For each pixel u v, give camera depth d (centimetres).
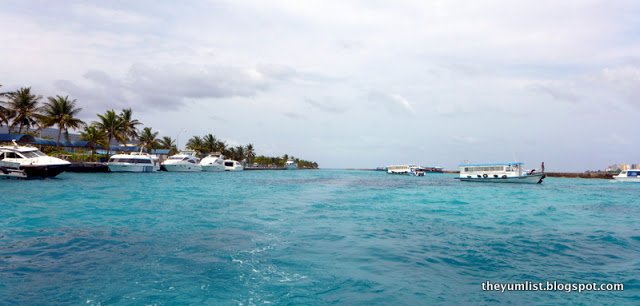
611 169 11962
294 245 1084
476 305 651
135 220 1512
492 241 1229
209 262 872
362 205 2355
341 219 1669
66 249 992
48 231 1248
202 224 1442
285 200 2597
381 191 3894
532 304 665
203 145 11631
